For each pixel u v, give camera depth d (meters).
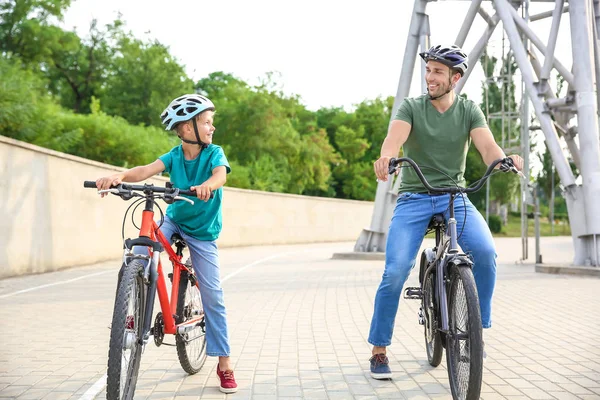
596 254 12.44
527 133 15.23
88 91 49.34
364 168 63.59
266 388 4.44
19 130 23.12
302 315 7.75
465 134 4.50
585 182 12.57
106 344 6.00
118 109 46.97
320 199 33.75
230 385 4.32
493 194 52.28
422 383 4.55
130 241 3.71
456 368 3.99
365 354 5.53
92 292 9.92
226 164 4.26
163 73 47.41
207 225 4.36
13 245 12.05
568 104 12.97
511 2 15.66
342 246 27.92
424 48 16.14
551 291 9.87
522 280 11.49
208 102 4.30
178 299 4.41
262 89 50.03
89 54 48.66
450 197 4.11
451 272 4.05
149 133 30.94
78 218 14.95
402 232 4.49
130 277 3.50
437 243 4.53
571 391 4.33
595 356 5.38
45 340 6.18
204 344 5.04
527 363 5.14
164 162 4.33
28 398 4.19
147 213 3.81
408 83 16.25
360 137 67.94
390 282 4.47
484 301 4.34
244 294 9.87
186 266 4.48
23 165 12.34
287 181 47.62
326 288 10.65
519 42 13.82
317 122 71.44
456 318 3.97
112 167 16.97
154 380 4.66
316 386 4.49
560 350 5.62
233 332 6.61
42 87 37.50
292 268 14.71
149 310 3.72
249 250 23.73
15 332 6.58
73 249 14.68
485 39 15.54
